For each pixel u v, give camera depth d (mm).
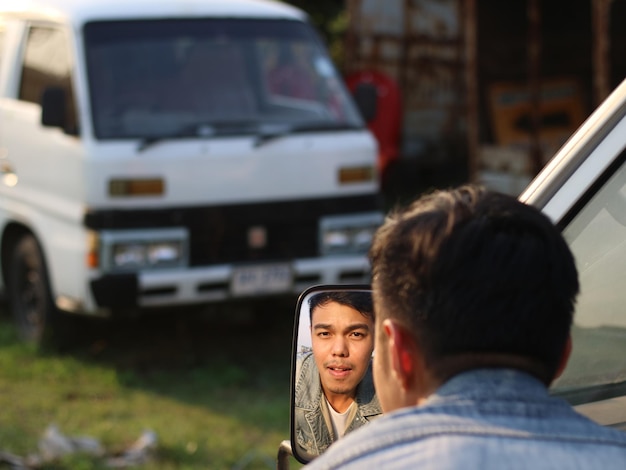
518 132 13164
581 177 1812
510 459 1246
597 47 9805
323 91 7242
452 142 13516
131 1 7129
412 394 1371
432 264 1326
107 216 6371
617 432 1318
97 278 6367
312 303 1717
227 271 6582
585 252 1837
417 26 13312
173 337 7535
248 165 6637
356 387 1721
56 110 6535
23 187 7105
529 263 1316
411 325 1342
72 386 6539
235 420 5965
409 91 13391
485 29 13289
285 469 1789
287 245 6777
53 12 7078
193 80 6926
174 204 6492
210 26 7172
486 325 1302
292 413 1713
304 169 6777
